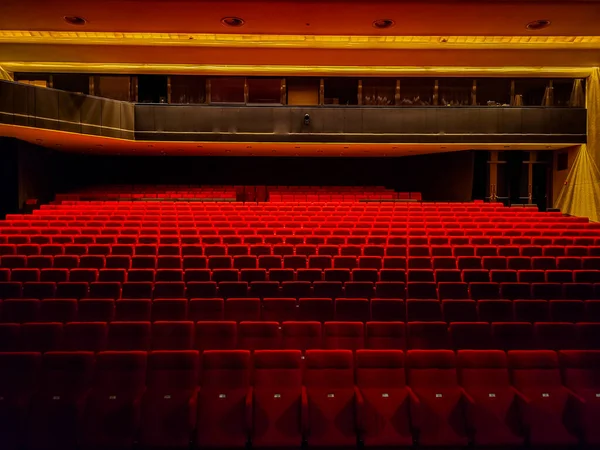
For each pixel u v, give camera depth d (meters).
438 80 12.56
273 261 6.84
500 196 13.41
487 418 3.81
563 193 12.80
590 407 3.75
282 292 5.77
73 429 3.67
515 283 5.80
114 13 6.66
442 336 4.64
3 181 11.29
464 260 6.93
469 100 12.55
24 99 9.55
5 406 3.70
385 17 6.73
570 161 12.52
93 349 4.57
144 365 4.04
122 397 3.82
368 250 7.36
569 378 4.09
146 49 10.41
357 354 4.09
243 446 3.72
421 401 3.86
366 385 3.98
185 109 11.95
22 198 11.63
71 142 11.88
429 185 14.72
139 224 9.00
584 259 6.93
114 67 11.80
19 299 5.14
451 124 12.06
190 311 5.16
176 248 7.21
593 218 11.77
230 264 6.77
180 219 9.47
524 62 10.98
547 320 5.18
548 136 11.96
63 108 10.22
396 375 4.00
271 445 3.73
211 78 12.35
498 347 4.64
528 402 3.79
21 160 11.59
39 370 4.02
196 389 3.91
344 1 6.23
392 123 12.11
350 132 12.12
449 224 9.17
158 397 3.82
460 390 3.92
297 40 10.06
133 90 12.32
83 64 11.57
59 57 10.53
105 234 8.36
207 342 4.60
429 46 10.35
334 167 16.25
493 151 13.38
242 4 6.35
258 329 4.64
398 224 9.14
